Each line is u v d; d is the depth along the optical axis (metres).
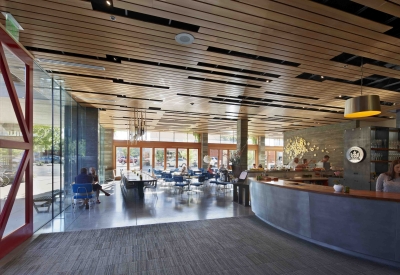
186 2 2.62
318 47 3.66
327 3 2.74
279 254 3.16
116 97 6.77
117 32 3.26
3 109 3.34
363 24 3.00
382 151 6.23
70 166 6.86
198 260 2.97
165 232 4.02
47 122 5.06
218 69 4.60
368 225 2.99
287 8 2.71
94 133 8.32
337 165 11.19
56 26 3.10
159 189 9.33
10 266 2.79
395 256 2.78
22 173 3.51
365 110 3.56
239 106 7.85
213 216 5.11
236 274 2.64
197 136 16.20
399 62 4.16
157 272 2.67
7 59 3.15
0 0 2.54
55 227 4.32
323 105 7.68
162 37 3.40
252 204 5.29
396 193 3.26
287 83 5.40
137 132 8.24
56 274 2.62
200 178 8.53
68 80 5.22
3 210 3.10
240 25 3.08
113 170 12.91
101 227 4.31
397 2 2.58
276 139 18.98
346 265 2.86
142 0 2.58
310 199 3.59
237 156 9.10
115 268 2.76
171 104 7.64
